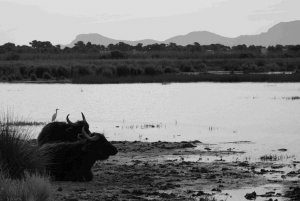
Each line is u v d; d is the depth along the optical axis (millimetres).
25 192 19031
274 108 66500
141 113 61125
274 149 35938
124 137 41906
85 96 83438
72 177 25703
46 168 25234
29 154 23359
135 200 21766
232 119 55250
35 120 51094
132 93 90312
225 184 25266
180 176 26844
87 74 136250
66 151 26047
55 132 28078
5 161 22594
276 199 22406
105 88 102062
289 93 89688
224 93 90375
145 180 25938
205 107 68250
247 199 22484
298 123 51594
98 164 30266
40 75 135250
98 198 21953
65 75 135750
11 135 23359
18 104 69250
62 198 21625
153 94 88250
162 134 43719
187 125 50000
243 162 30859
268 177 26891
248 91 94688
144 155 33250
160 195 22812
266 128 47688
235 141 39812
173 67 161250
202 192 23312
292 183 25547
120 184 25062
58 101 74438
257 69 166375
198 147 36656
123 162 30969
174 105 70625
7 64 152000
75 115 58281
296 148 36406
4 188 19109
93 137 26031
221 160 31594
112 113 60688
